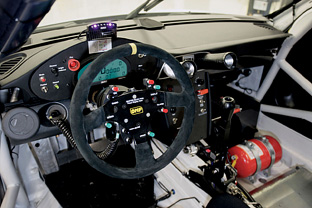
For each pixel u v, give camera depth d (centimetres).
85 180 172
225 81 209
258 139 183
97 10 182
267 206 149
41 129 119
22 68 110
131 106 93
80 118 83
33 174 167
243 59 167
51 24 163
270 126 205
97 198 160
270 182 170
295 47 177
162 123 147
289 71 179
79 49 112
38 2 67
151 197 161
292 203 151
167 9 204
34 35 143
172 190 164
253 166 168
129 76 129
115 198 160
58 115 117
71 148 177
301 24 171
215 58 124
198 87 143
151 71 132
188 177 154
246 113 201
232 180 138
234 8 241
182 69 98
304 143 181
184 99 102
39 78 110
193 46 142
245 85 218
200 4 221
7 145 121
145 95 94
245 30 175
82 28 152
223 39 156
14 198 112
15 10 67
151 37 149
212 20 189
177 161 170
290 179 167
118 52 84
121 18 177
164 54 92
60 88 116
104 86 127
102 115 89
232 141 204
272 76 192
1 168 118
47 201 160
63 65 112
